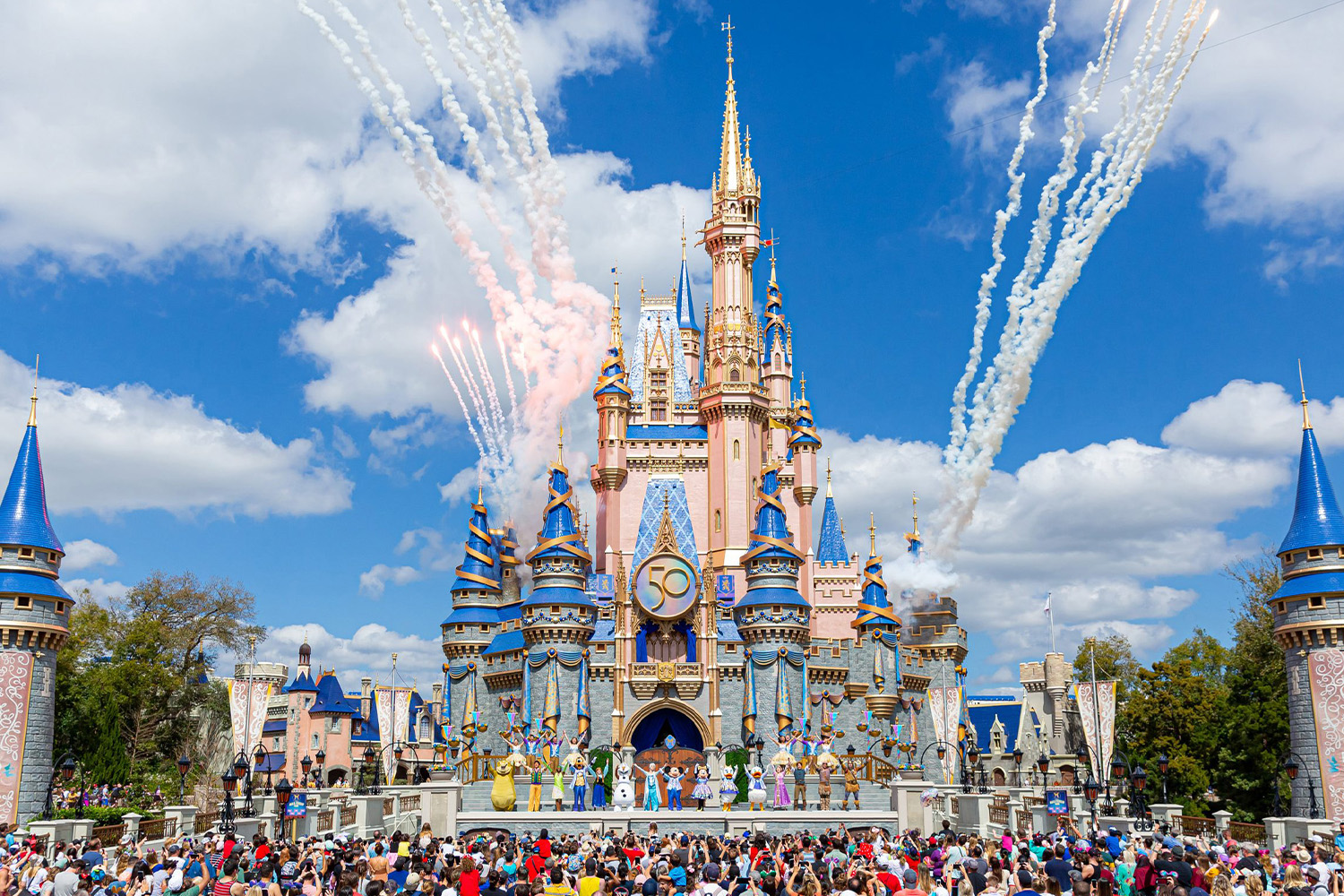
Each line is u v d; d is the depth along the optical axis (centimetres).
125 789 8250
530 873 2845
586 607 9656
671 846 3588
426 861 2888
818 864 2664
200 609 11062
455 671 10425
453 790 6172
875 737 10038
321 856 3216
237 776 5097
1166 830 4144
